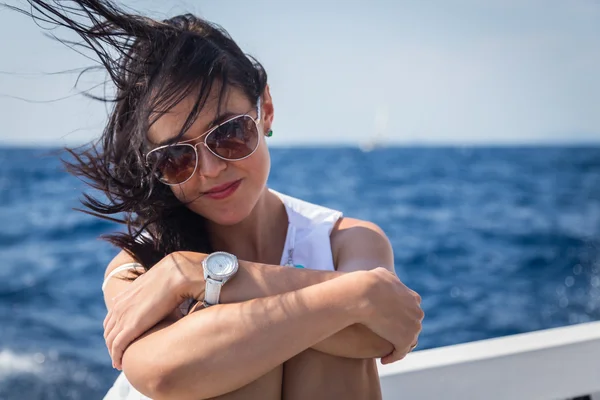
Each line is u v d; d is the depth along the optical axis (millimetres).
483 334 8391
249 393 1304
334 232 1749
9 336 8820
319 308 1261
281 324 1244
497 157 47062
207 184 1467
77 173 1644
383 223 19812
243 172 1488
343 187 28922
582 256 14141
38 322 9539
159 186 1590
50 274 12750
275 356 1234
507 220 20250
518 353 2012
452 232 17891
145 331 1351
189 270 1385
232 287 1351
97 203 1653
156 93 1401
